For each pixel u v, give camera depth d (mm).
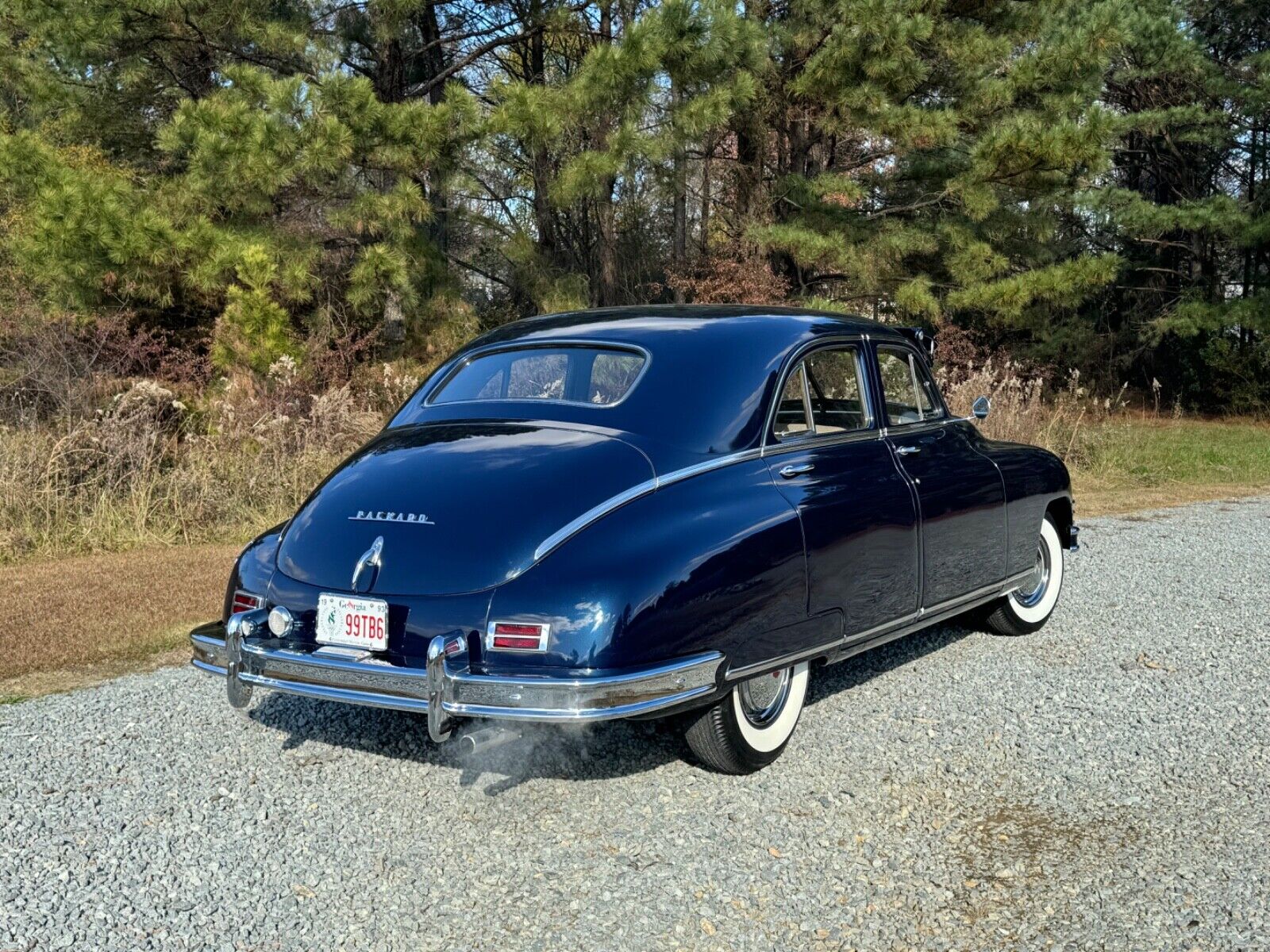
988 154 17031
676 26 14211
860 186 18500
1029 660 5527
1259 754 4266
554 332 4500
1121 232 26125
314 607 3725
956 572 4914
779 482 4004
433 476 3826
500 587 3443
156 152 19062
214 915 3078
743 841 3527
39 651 5629
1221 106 25625
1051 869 3346
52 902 3127
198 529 9133
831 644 4125
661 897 3174
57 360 13664
